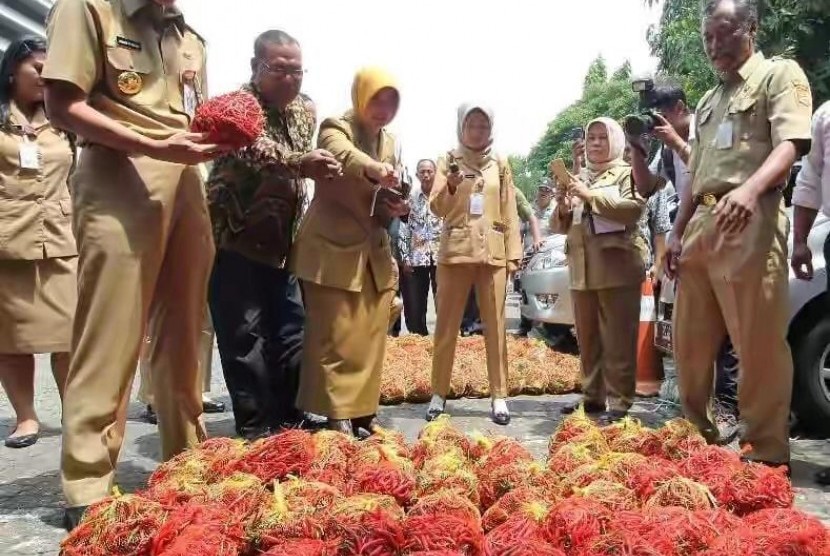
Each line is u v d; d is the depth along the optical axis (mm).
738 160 3561
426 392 6129
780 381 3564
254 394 4266
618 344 5051
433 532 2014
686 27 9570
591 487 2377
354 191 4078
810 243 4680
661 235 5938
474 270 5227
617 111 28984
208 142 2896
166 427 3398
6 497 3541
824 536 2055
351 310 4152
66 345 4508
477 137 5160
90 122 2789
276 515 2164
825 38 7359
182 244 3211
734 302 3527
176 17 3152
